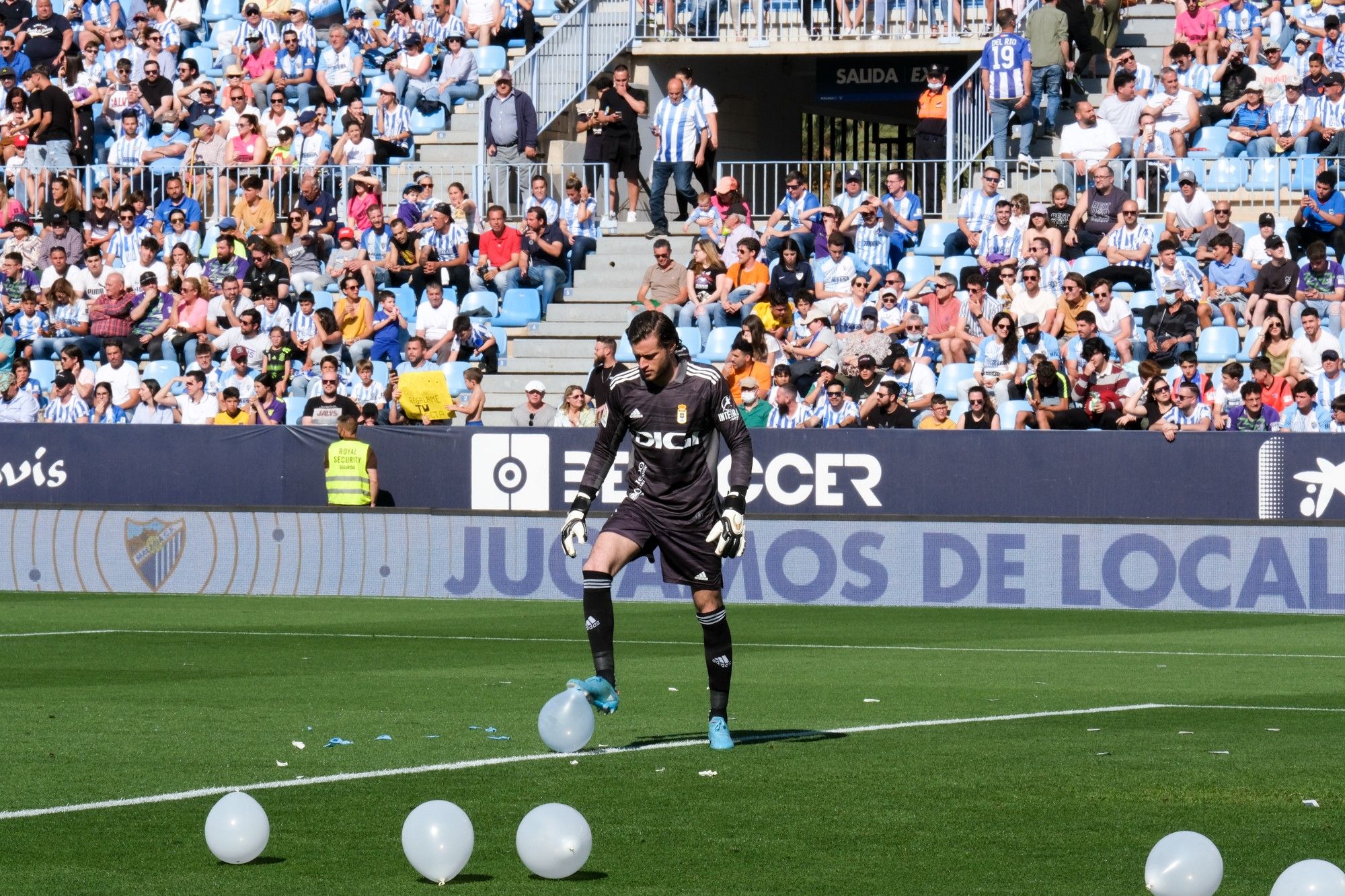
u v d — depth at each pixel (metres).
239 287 38.94
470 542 32.12
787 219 39.88
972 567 30.31
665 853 10.60
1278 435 29.38
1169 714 16.75
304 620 27.55
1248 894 9.63
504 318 39.00
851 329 36.16
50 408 37.69
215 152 45.41
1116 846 10.84
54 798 12.30
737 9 47.47
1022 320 34.44
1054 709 17.12
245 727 15.70
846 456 31.23
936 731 15.50
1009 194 40.47
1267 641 24.38
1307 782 12.95
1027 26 41.59
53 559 34.28
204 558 33.47
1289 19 43.03
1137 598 29.59
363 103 47.50
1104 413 31.45
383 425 33.56
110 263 42.25
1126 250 36.06
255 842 10.22
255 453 34.06
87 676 19.81
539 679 19.59
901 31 45.81
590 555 14.31
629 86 47.22
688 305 37.19
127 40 50.88
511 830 11.20
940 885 9.84
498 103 43.59
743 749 14.46
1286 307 33.66
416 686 18.84
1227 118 41.12
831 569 30.89
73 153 46.03
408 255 39.34
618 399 14.23
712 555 14.28
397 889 9.65
